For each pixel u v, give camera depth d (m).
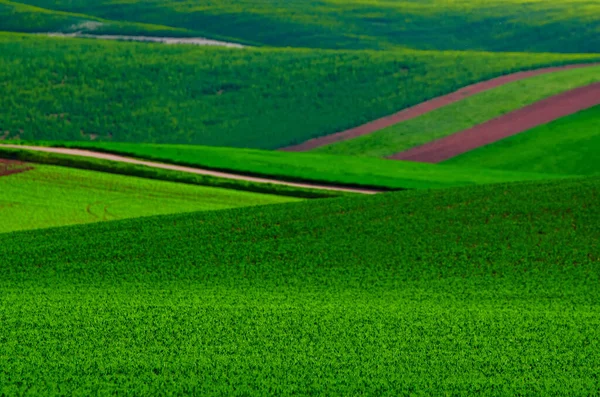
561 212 72.25
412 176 101.75
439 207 74.94
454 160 128.50
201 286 56.06
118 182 91.75
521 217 71.38
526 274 59.00
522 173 107.94
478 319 47.50
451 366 38.97
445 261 62.03
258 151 115.12
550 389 36.03
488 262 61.72
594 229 68.06
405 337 43.75
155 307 49.38
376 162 112.12
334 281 57.53
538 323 46.78
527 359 40.22
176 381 36.62
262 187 91.88
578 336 44.25
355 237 67.56
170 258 62.91
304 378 37.09
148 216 75.06
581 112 142.00
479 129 142.12
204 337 43.34
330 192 90.88
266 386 36.09
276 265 61.38
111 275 58.78
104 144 109.25
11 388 35.34
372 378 37.19
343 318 47.34
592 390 35.97
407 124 151.12
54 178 91.75
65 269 60.25
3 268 60.41
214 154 107.38
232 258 62.91
